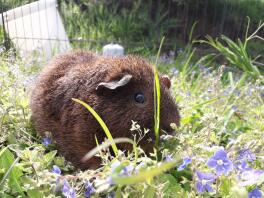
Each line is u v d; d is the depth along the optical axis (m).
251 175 0.18
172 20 1.12
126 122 0.24
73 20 1.00
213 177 0.18
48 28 0.81
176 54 0.95
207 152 0.22
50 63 0.31
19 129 0.30
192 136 0.28
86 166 0.26
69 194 0.18
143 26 1.08
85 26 1.00
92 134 0.25
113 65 0.26
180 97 0.42
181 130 0.31
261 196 0.18
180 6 1.14
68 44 0.81
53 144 0.28
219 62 0.88
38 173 0.21
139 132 0.24
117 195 0.18
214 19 1.10
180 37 1.11
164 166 0.12
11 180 0.21
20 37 0.74
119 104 0.24
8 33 0.71
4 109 0.31
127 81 0.24
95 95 0.25
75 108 0.26
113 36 1.01
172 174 0.25
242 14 1.04
